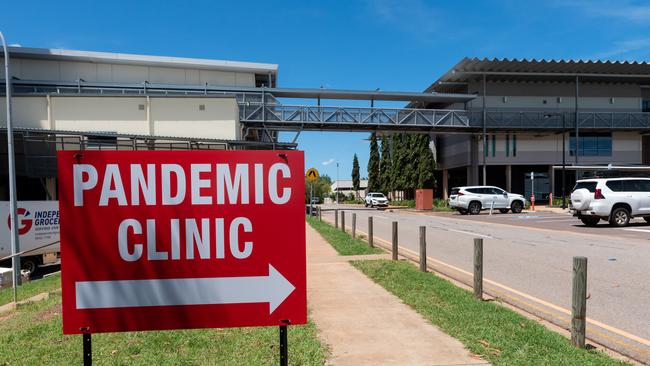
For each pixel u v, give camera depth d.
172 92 35.06
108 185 2.88
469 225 21.05
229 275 2.95
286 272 2.98
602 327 5.47
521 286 7.78
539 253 11.53
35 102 24.33
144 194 2.90
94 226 2.87
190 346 4.48
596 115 42.59
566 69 39.84
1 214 14.46
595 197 18.09
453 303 6.13
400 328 5.13
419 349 4.43
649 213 18.20
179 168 2.92
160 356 4.20
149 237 2.90
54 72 36.84
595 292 7.23
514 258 10.81
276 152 2.97
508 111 41.06
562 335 4.89
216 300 2.94
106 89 34.62
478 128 40.25
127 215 2.89
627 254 11.06
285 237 2.98
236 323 2.95
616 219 18.03
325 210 42.44
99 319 2.87
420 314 5.71
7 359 4.15
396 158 55.50
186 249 2.93
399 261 9.91
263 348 4.41
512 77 41.97
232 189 2.95
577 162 39.44
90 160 2.87
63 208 2.85
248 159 2.96
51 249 15.46
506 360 4.07
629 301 6.68
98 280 2.87
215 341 4.62
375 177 70.25
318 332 4.99
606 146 44.75
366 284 7.63
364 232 18.11
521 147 43.41
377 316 5.63
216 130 25.02
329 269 9.09
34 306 6.89
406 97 39.38
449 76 41.50
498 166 45.66
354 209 45.34
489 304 6.10
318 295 6.81
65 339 4.72
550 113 41.59
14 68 36.38
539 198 45.91
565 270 9.25
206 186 2.94
